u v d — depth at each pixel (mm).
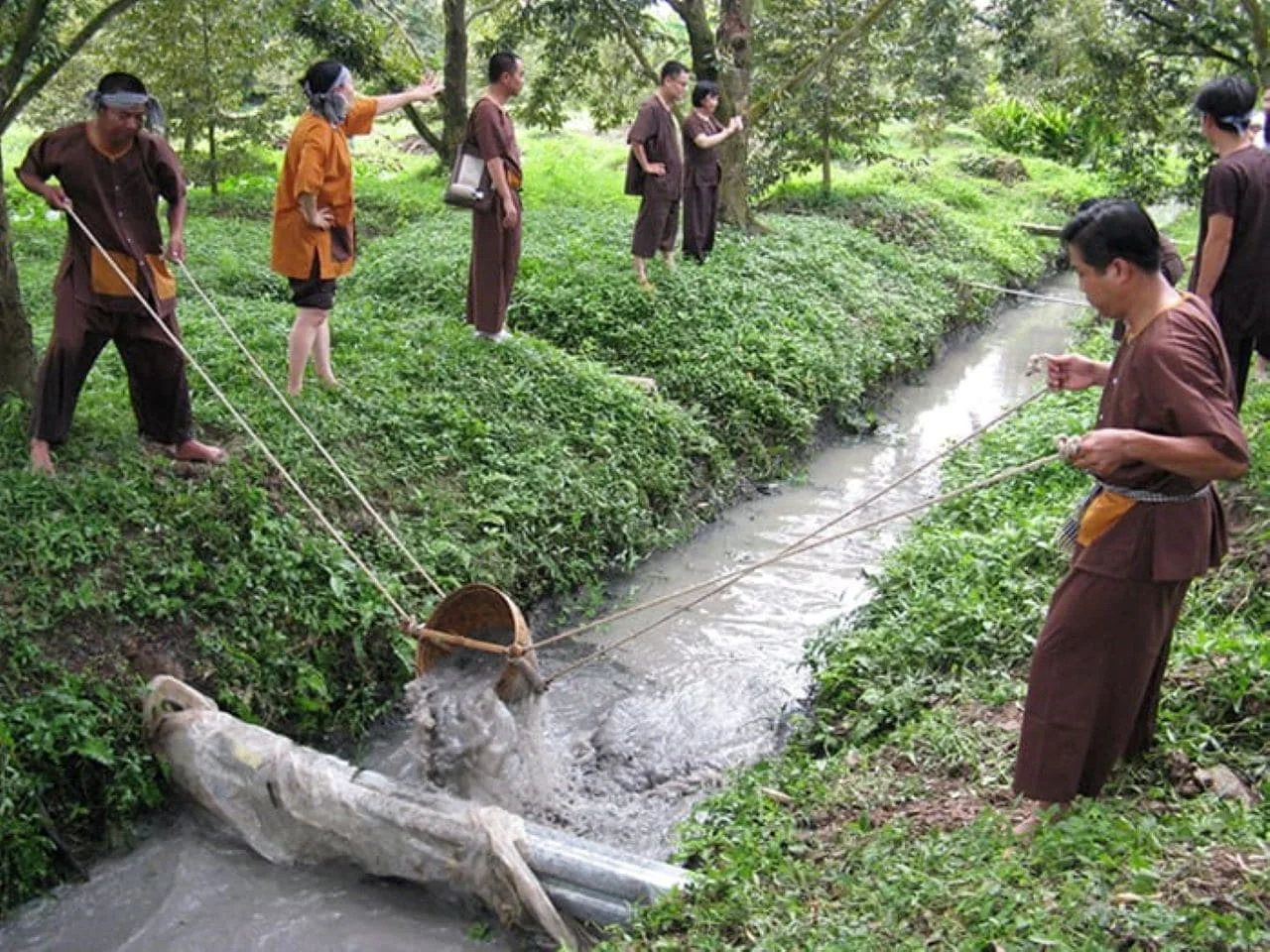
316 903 5637
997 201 23516
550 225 15453
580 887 5293
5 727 5664
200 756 6000
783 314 13141
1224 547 4559
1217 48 15461
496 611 6387
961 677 6453
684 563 9297
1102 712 4551
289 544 7254
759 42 18453
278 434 8109
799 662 7711
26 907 5535
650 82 18125
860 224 18875
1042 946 3898
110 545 6688
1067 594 4508
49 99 19625
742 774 6215
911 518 9812
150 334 7117
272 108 18578
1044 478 8805
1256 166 6711
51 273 12414
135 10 17281
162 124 7043
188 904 5621
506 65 10031
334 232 8555
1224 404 4113
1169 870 4188
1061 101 16641
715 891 4910
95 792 5973
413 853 5582
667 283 12977
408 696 6441
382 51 19047
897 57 19344
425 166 21562
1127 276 4211
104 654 6285
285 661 6762
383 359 9797
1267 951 3738
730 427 11062
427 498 8281
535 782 6207
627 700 7195
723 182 16453
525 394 9773
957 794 5320
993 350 16359
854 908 4453
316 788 5742
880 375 13625
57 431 7008
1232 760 5055
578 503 8906
